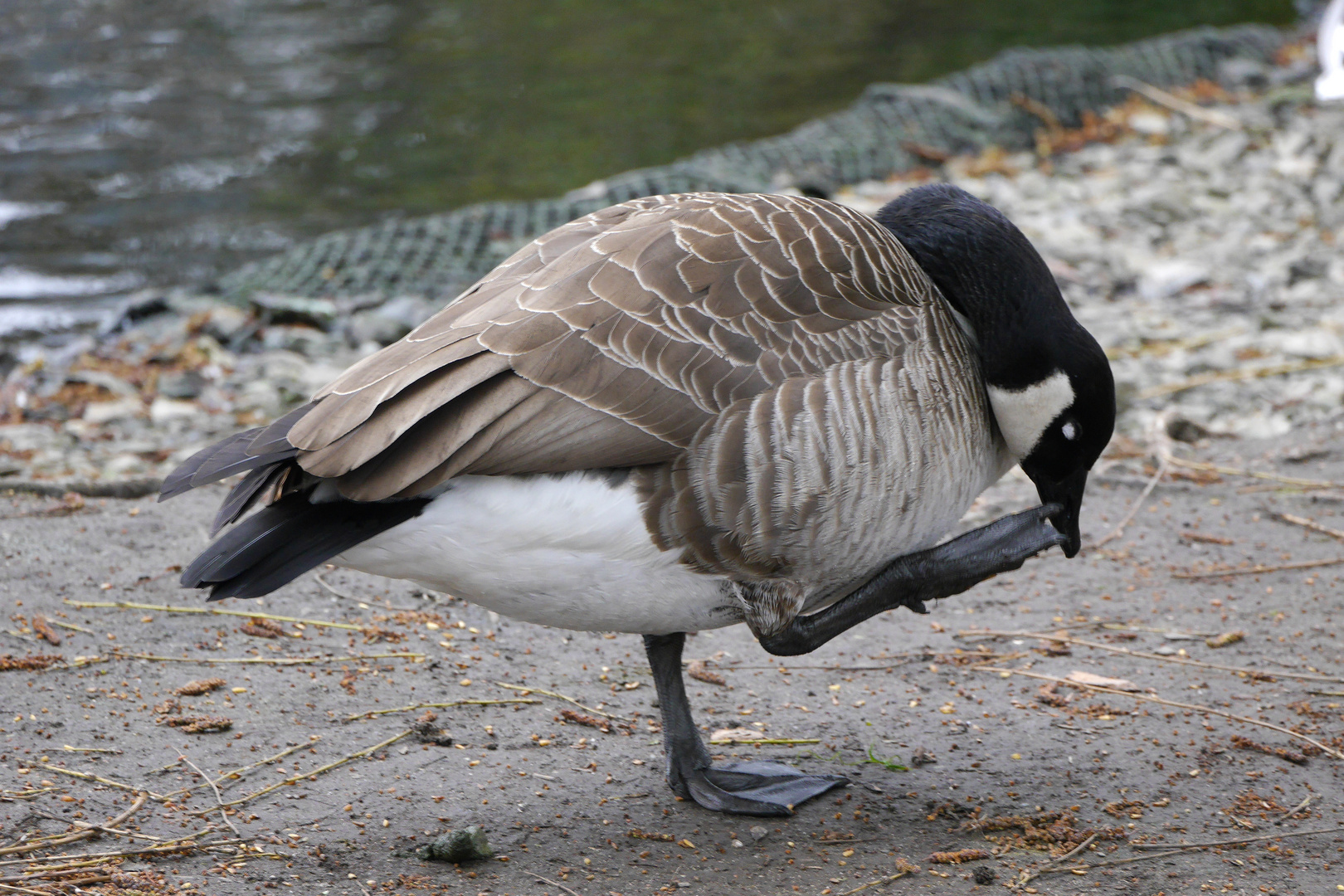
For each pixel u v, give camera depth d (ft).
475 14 64.49
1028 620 17.84
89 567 18.01
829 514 11.96
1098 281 31.60
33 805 12.63
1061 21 60.80
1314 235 33.96
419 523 11.34
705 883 11.95
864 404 11.98
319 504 11.21
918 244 13.92
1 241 36.22
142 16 63.00
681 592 12.17
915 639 17.34
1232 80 46.83
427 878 11.93
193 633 16.40
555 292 11.77
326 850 12.28
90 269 34.55
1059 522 14.48
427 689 15.51
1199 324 29.35
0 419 24.25
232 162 43.27
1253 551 19.85
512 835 12.69
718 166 37.17
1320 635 17.21
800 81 52.29
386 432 10.76
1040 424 13.71
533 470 11.17
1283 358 27.35
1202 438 24.32
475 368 11.15
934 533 13.28
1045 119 42.70
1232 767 14.03
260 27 61.72
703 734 14.88
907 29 60.34
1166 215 35.60
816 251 12.55
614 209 13.70
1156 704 15.47
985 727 15.02
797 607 12.51
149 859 11.98
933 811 13.29
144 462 22.53
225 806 12.90
